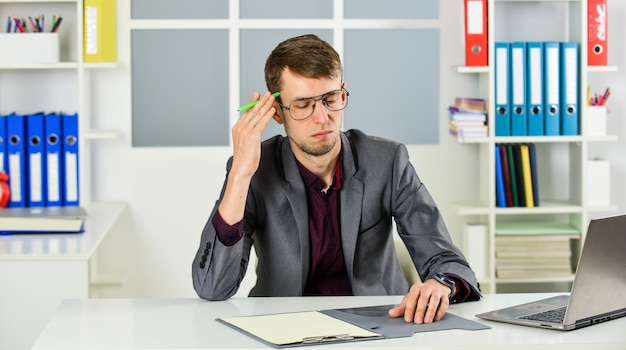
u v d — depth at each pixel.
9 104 4.30
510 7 4.41
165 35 4.36
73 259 3.05
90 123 4.33
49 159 4.04
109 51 4.09
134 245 4.39
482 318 2.19
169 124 4.40
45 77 4.30
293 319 2.18
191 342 1.97
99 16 4.07
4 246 3.17
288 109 2.38
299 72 2.34
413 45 4.41
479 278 4.28
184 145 4.41
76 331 2.07
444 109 4.43
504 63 4.20
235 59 4.35
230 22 4.34
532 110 4.23
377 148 2.68
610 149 4.50
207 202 4.40
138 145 4.39
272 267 2.61
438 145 4.44
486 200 4.29
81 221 3.45
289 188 2.57
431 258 2.51
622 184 4.52
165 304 2.36
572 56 4.22
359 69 4.42
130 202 4.38
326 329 2.07
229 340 1.99
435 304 2.18
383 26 4.38
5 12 4.24
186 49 4.37
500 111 4.23
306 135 2.38
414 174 2.70
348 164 2.61
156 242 4.39
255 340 1.99
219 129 4.42
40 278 3.06
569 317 2.06
